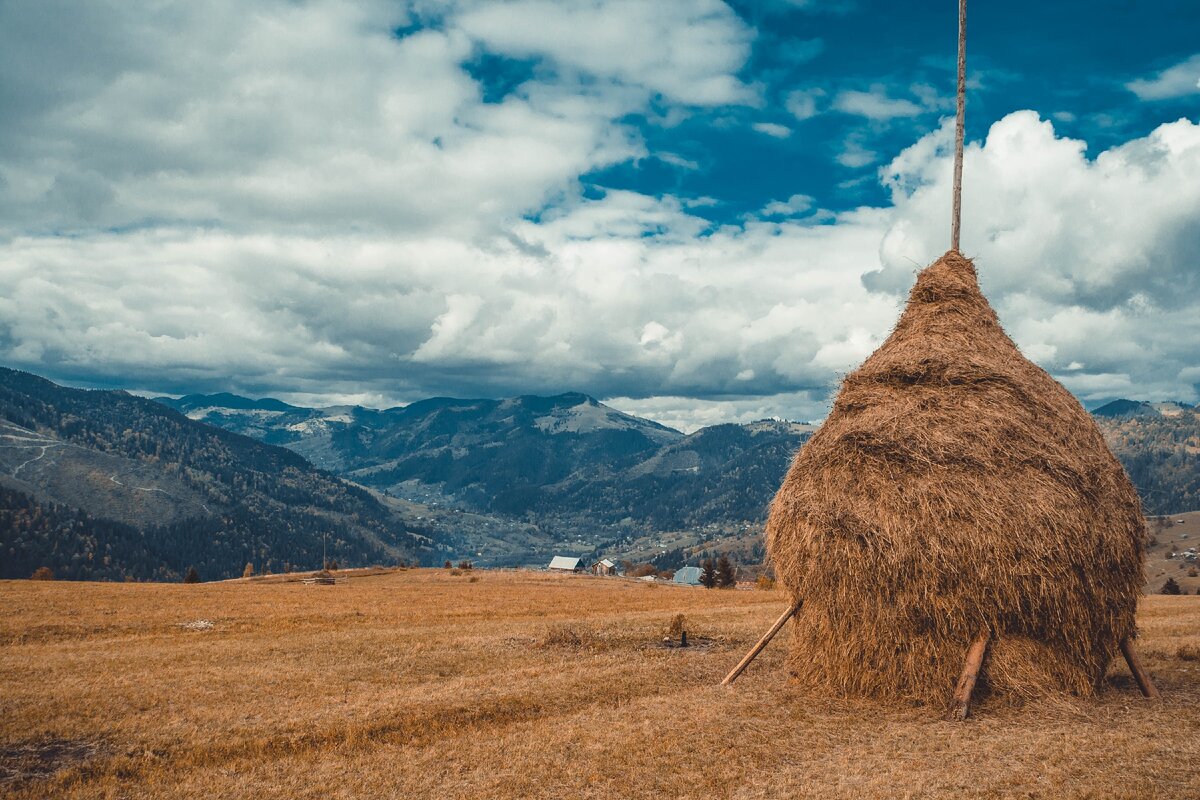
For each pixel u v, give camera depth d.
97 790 10.62
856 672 14.70
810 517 15.35
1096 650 14.48
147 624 30.42
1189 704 14.08
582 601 46.88
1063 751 11.03
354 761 11.59
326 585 76.62
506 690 15.80
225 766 11.64
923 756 11.12
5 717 14.36
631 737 12.23
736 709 13.91
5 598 41.16
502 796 9.99
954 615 13.82
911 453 14.80
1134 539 14.92
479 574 111.00
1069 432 15.12
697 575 161.25
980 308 17.17
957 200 18.25
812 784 10.14
